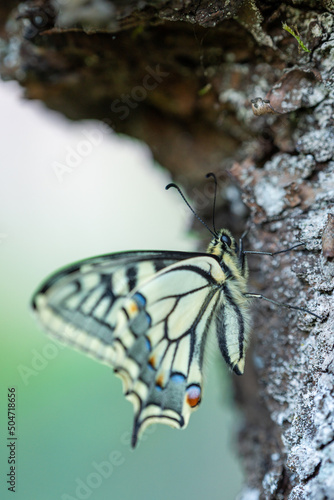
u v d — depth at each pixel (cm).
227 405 34
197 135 33
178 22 30
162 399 30
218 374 34
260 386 31
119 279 29
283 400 30
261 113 30
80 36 31
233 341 30
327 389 28
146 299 30
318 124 30
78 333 29
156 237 36
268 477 29
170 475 36
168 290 30
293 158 30
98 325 29
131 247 36
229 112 32
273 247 30
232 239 31
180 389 30
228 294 30
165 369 30
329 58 29
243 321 30
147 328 30
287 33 30
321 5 29
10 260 36
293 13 29
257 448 32
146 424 30
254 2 29
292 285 30
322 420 28
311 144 30
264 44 30
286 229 30
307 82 30
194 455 36
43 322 29
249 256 31
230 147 33
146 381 30
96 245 36
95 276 29
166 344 30
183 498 36
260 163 31
